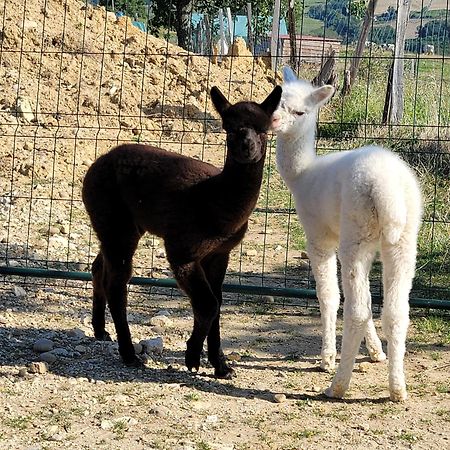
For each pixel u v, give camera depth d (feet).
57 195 39.93
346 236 20.86
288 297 28.89
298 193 23.59
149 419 19.47
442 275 31.89
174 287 28.55
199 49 88.69
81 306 28.14
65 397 20.63
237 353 24.34
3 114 48.21
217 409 20.25
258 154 20.86
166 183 22.02
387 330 20.71
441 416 20.02
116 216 23.07
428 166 41.75
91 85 56.24
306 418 19.76
